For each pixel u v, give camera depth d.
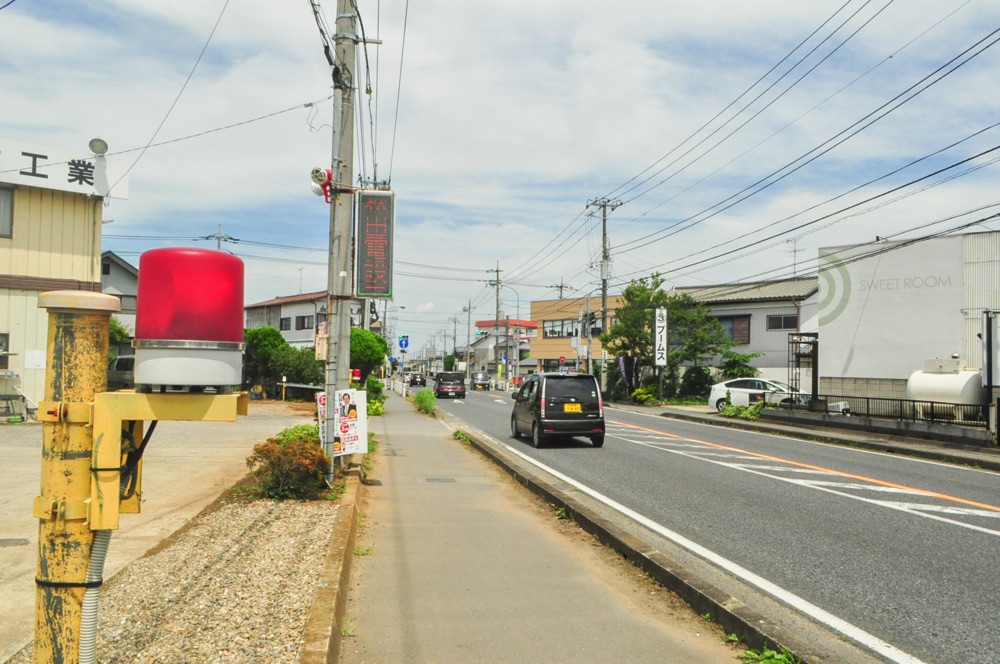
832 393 25.64
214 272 2.45
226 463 11.28
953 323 23.19
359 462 11.61
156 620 4.16
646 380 40.72
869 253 24.61
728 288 42.09
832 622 4.86
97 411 2.34
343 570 5.29
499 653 4.10
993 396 17.72
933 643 4.50
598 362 47.81
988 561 6.42
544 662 3.98
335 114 9.49
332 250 9.43
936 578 5.90
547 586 5.39
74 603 2.33
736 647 4.23
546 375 16.00
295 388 31.17
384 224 10.16
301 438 8.88
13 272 17.81
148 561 5.44
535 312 64.44
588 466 12.74
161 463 11.24
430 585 5.39
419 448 15.11
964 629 4.74
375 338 29.70
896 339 24.28
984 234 22.77
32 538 6.28
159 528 6.69
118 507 2.35
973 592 5.53
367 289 10.08
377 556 6.22
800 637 4.57
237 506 7.57
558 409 15.62
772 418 24.03
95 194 18.64
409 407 31.66
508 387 64.75
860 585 5.70
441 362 116.62
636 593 5.25
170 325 2.38
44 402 2.31
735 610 4.48
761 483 10.79
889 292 24.53
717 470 12.23
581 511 7.62
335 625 4.13
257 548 5.82
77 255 18.67
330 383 9.19
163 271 2.40
